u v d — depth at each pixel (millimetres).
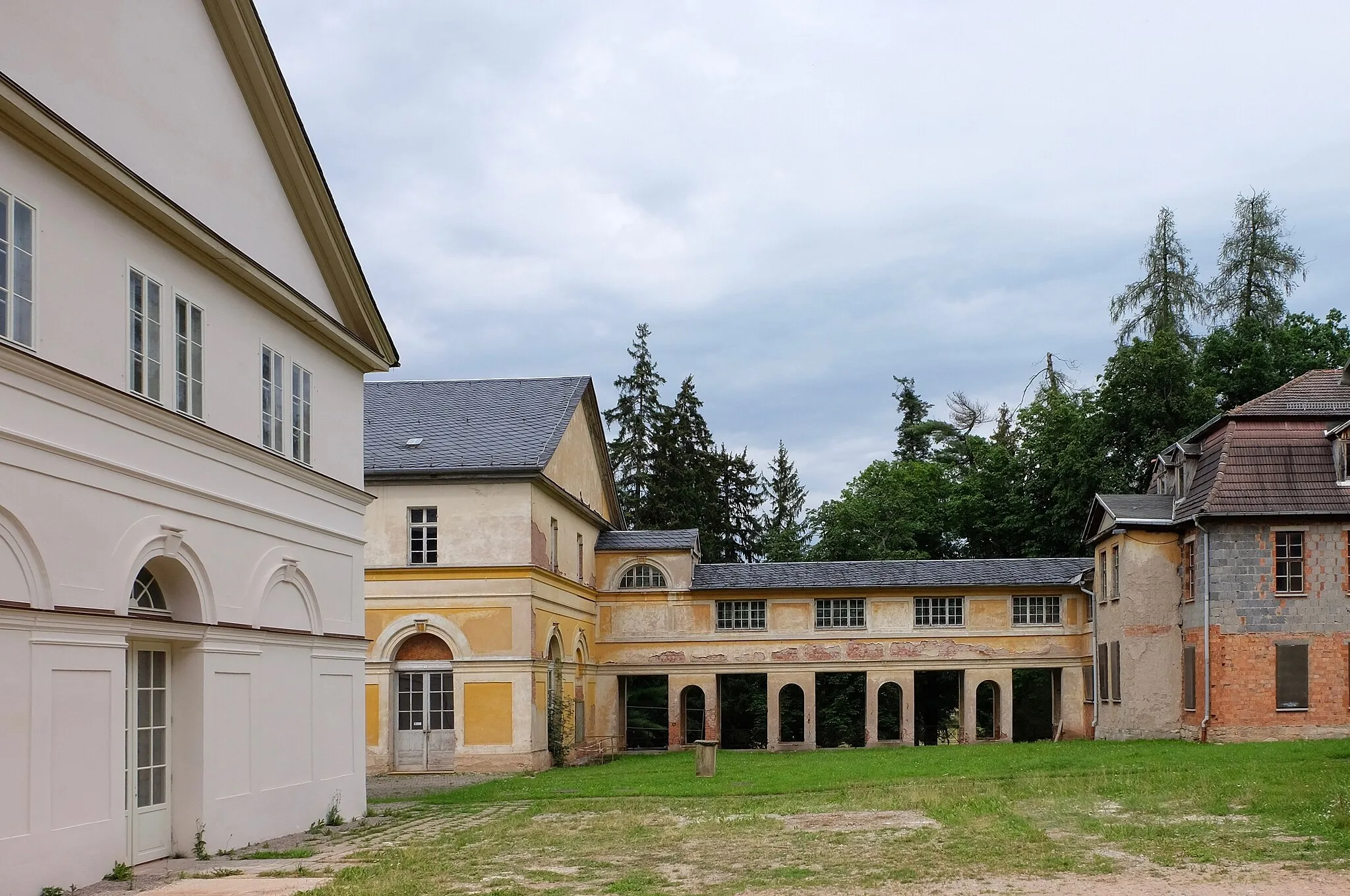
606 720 40594
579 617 37750
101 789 12719
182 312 15031
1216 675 30609
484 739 30938
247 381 16781
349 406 20828
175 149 15070
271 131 17641
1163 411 45875
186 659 15133
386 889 11719
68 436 12414
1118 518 33250
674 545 41125
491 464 31719
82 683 12500
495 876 12547
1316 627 30406
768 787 21891
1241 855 12234
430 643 31875
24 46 12039
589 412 39469
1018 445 60531
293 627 18141
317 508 19156
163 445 14367
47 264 12180
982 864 12344
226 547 15961
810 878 11914
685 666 40781
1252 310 48438
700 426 65812
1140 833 13977
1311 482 30781
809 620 40844
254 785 16422
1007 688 40094
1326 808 15031
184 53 15398
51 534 12086
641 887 11648
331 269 19953
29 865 11523
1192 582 32094
